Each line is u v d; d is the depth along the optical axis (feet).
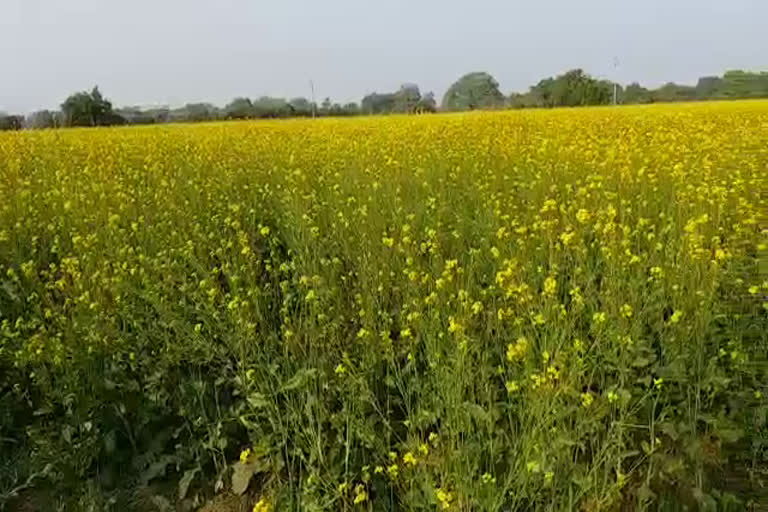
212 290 13.28
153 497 11.50
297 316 14.62
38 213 21.30
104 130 56.85
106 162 32.50
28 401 13.62
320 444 10.25
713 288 12.50
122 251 16.16
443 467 9.43
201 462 11.94
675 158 26.43
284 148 35.76
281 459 10.64
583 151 27.66
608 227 14.08
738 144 30.63
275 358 12.48
